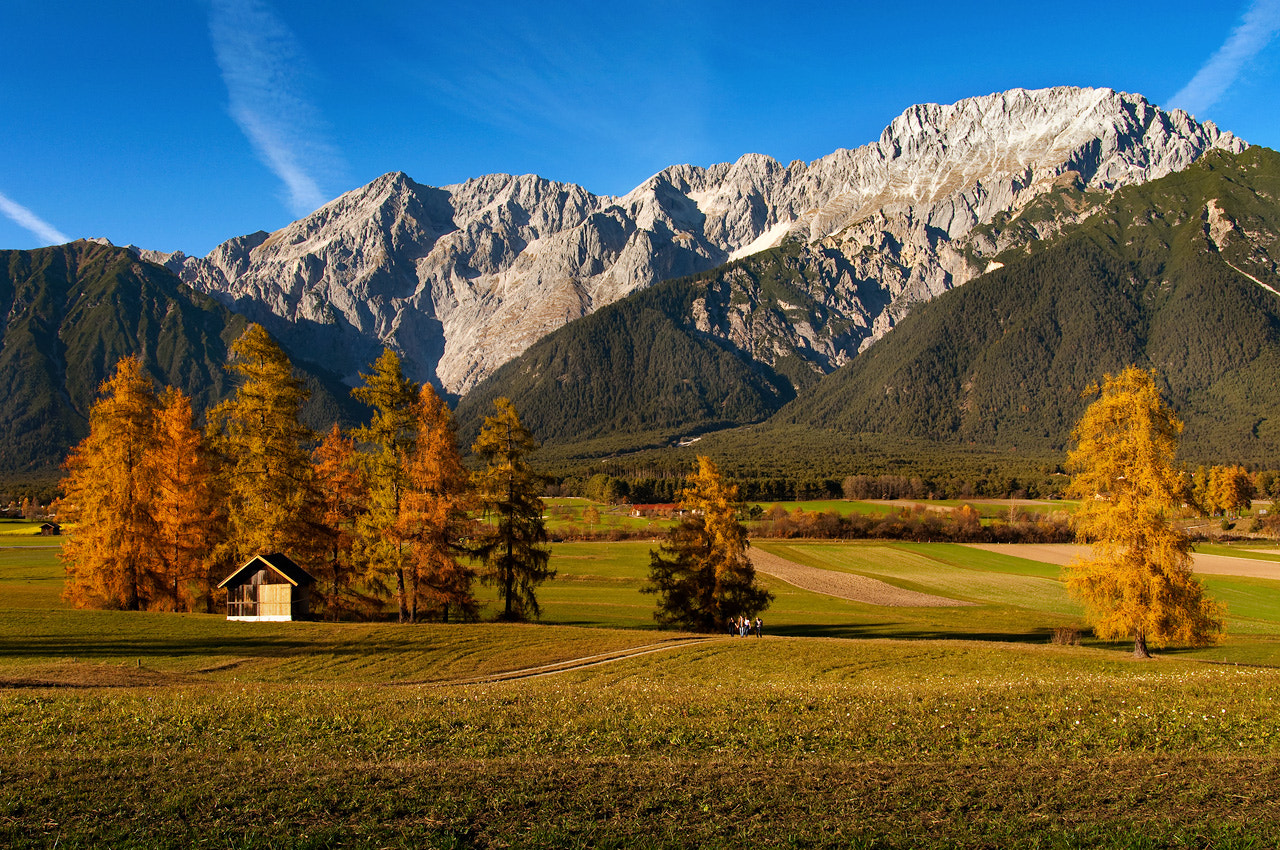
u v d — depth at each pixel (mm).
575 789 13148
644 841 11086
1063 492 37812
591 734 17703
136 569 41969
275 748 16406
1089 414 37188
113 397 42625
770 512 138750
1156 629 34312
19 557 90812
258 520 40625
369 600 44438
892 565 99500
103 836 10836
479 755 16047
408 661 32219
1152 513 34656
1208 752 16109
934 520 126812
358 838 11023
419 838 11023
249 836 10906
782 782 13617
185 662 30562
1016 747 16688
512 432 46312
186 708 19891
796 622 57219
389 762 15008
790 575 90750
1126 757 15555
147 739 17078
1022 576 91625
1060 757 15781
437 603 42656
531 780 13523
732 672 31594
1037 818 12062
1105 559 36219
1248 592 76438
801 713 19891
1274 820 11898
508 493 45938
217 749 16156
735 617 47562
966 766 14898
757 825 11656
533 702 21328
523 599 46781
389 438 42000
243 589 40312
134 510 41594
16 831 10914
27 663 27812
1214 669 31328
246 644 33844
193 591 45344
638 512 165625
